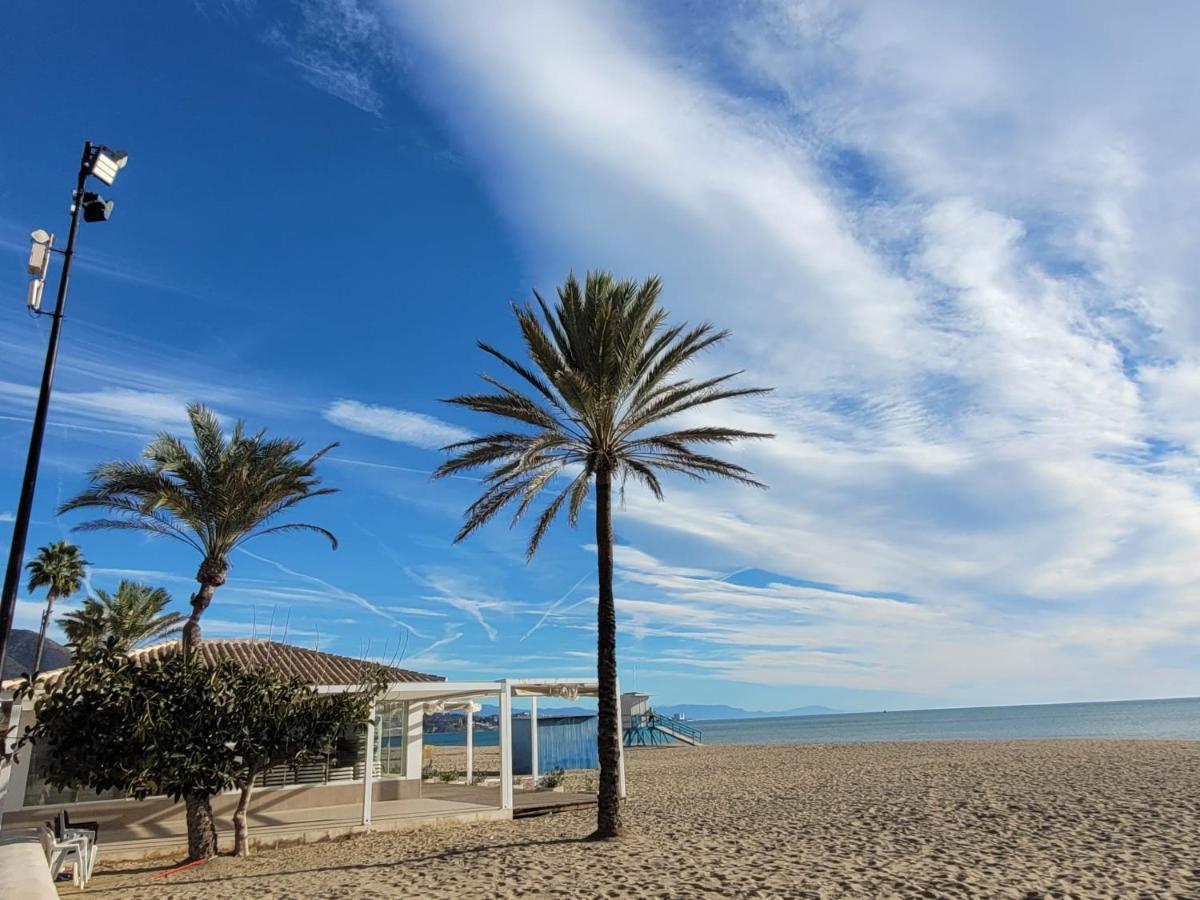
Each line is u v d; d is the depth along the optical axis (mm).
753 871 10492
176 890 11203
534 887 10109
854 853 11578
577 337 14680
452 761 39438
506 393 15008
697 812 17828
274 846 15234
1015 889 8977
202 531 16875
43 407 9781
